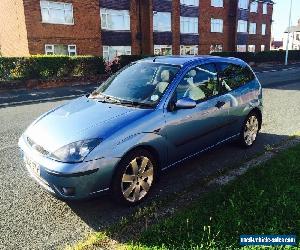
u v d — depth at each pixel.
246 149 5.99
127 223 3.59
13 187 4.52
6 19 24.53
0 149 6.25
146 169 4.07
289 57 42.41
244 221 3.42
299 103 10.67
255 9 45.53
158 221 3.59
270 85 16.11
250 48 46.44
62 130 3.80
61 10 23.45
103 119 3.90
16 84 16.88
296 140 6.41
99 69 21.27
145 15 30.05
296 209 3.59
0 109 10.90
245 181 4.35
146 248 3.02
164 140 4.16
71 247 3.20
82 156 3.46
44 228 3.54
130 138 3.74
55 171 3.43
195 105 4.24
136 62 5.36
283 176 4.48
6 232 3.46
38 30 22.50
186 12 34.62
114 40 27.73
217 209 3.66
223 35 40.56
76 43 24.78
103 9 26.39
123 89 4.69
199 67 4.95
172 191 4.36
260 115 6.26
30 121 8.81
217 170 5.03
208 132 4.93
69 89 16.95
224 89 5.28
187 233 3.23
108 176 3.62
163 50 32.97
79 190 3.49
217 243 3.09
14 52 24.48
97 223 3.64
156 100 4.25
